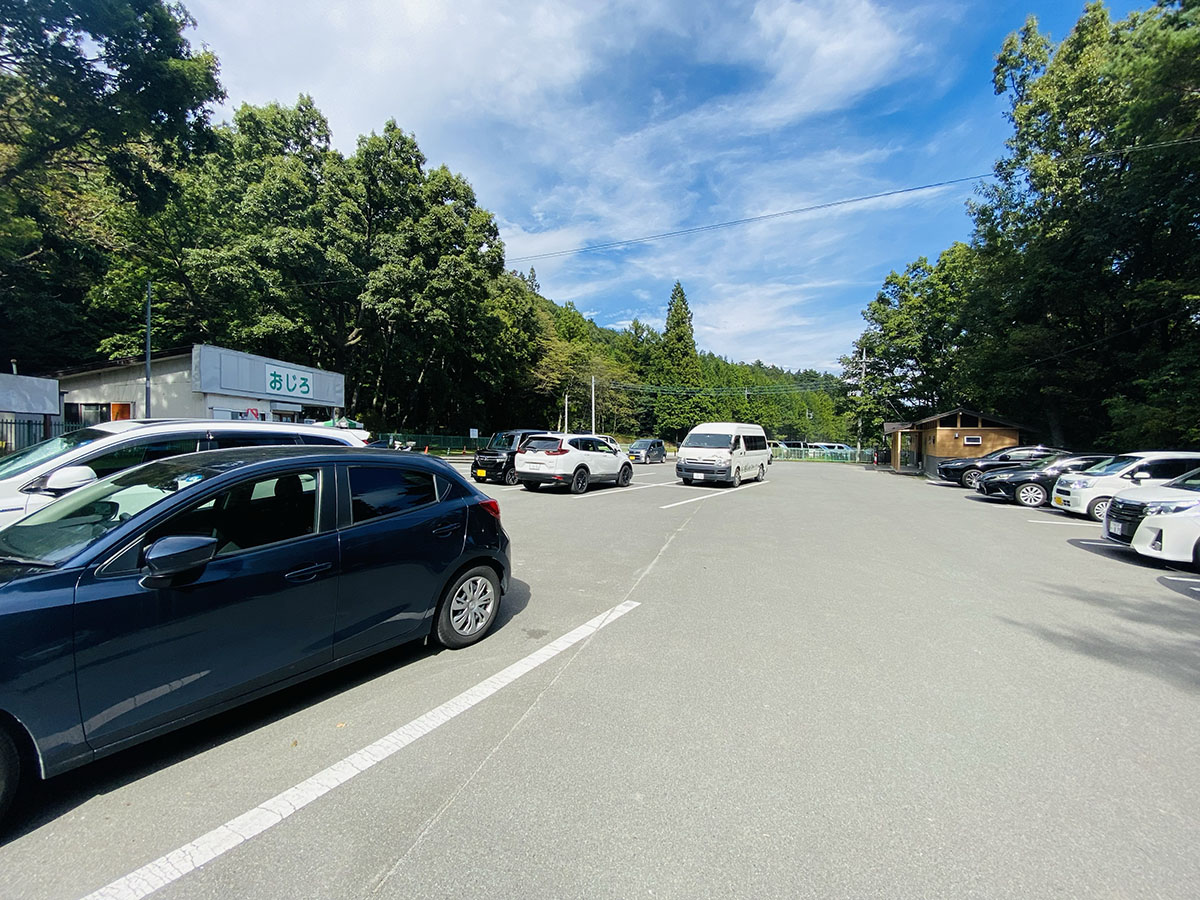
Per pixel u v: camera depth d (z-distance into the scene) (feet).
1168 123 47.26
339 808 8.04
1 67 36.50
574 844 7.32
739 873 6.83
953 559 25.38
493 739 9.89
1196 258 55.52
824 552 26.43
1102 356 71.31
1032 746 9.86
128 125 39.47
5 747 7.30
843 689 12.01
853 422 159.53
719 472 57.88
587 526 32.32
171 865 6.94
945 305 116.26
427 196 98.73
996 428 87.76
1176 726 10.62
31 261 58.03
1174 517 23.18
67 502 10.35
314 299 89.56
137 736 8.46
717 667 13.06
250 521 10.30
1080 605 18.37
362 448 12.91
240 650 9.58
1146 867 6.98
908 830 7.64
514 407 162.61
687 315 215.92
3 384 44.73
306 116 92.22
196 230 79.71
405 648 14.06
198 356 56.34
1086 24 67.67
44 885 6.61
